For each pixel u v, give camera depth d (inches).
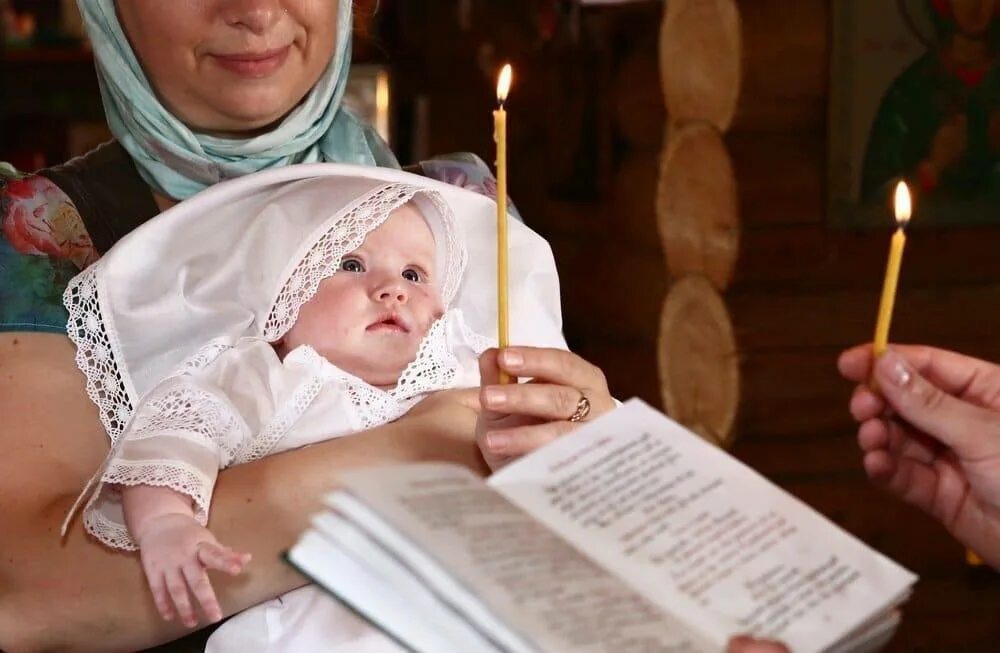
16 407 55.2
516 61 169.2
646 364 121.5
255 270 60.6
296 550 36.3
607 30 135.5
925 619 101.0
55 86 175.2
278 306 60.4
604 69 136.1
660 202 109.1
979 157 99.0
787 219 98.4
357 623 53.3
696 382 104.9
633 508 38.1
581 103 141.7
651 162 122.7
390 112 168.6
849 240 99.0
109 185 64.1
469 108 173.0
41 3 176.4
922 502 46.4
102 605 52.2
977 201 99.6
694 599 35.3
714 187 100.3
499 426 51.3
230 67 61.9
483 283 66.9
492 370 49.8
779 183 98.0
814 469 100.0
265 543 52.7
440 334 62.4
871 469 45.3
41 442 55.0
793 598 35.5
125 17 62.7
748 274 98.7
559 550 35.8
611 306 131.2
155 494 51.2
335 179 63.1
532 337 66.7
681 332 106.3
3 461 54.4
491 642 33.7
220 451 55.4
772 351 99.2
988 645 101.6
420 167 72.8
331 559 36.1
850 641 35.7
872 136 97.9
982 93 98.6
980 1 97.1
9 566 52.5
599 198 137.6
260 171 61.8
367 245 62.6
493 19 171.2
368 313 61.4
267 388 58.4
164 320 58.8
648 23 126.6
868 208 98.7
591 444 40.3
